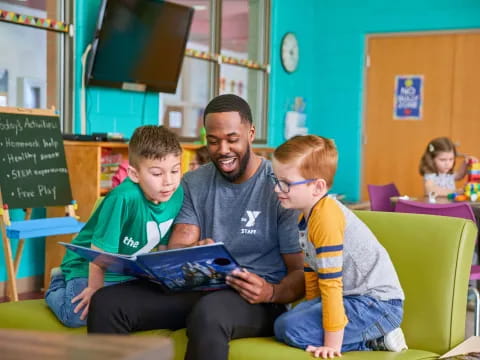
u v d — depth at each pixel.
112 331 2.00
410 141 7.58
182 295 2.11
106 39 4.89
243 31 7.02
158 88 5.52
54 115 4.30
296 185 1.93
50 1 4.82
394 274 1.97
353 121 7.79
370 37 7.71
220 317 1.90
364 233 1.96
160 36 5.32
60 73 4.92
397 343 1.93
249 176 2.20
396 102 7.62
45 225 4.01
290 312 1.97
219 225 2.21
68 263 2.35
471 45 7.19
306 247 1.97
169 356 0.78
